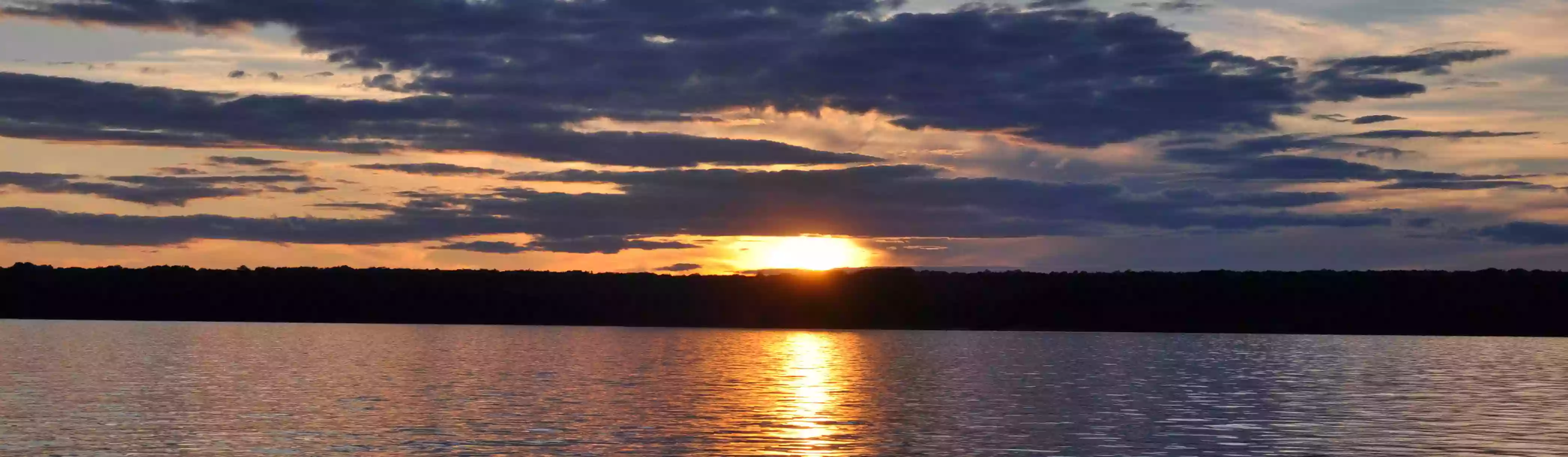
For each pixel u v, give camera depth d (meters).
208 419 33.25
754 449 28.31
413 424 32.31
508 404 37.53
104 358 59.28
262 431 30.77
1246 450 28.89
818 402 38.72
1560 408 37.81
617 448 28.38
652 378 48.56
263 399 38.84
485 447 28.42
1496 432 31.94
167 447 28.22
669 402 38.31
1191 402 39.47
